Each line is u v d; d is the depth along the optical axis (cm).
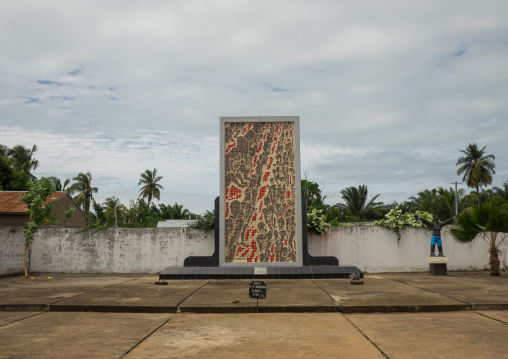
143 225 2678
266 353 542
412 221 1619
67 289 1106
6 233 1532
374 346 571
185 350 558
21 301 892
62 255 1633
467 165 5797
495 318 751
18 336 634
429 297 923
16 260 1580
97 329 683
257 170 1508
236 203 1493
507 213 1388
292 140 1523
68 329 682
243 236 1479
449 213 3338
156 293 1027
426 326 686
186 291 1067
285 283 1253
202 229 1625
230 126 1531
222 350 557
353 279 1212
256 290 840
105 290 1081
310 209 1677
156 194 7194
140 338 622
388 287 1115
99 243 1638
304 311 831
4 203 2856
